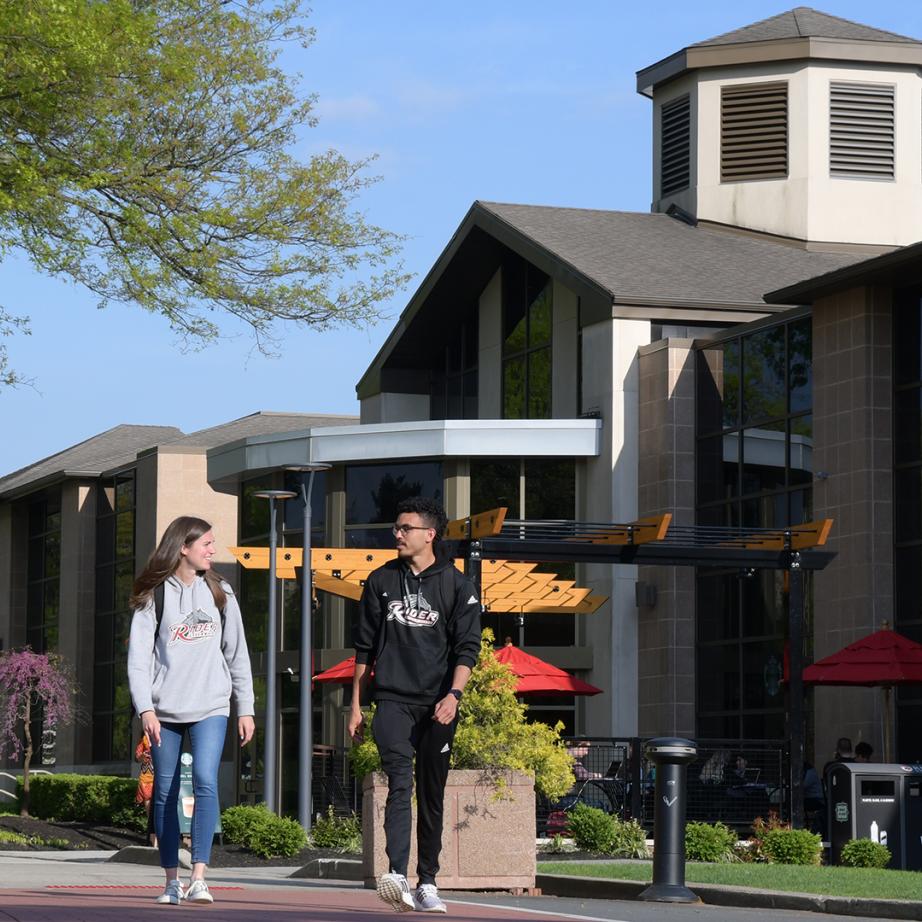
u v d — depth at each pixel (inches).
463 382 1886.1
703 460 1529.3
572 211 1828.2
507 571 1381.6
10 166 980.6
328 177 1070.4
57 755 2381.9
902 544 1306.6
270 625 1349.7
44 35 937.5
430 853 447.8
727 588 1493.6
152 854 1005.2
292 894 555.5
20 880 695.7
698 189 1859.0
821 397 1369.3
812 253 1797.5
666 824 610.9
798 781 1088.2
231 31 1057.5
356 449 1638.8
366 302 1091.3
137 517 2231.8
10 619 2588.6
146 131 1045.2
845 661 1117.1
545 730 716.0
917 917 541.3
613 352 1569.9
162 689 423.8
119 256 1037.8
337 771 1206.3
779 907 585.0
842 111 1835.6
